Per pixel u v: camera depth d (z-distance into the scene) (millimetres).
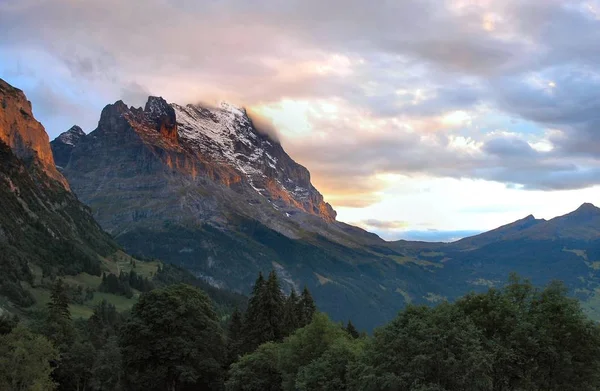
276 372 94312
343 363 74188
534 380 63938
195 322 107375
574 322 63812
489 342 63719
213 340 109375
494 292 72438
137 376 102250
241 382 94125
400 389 58125
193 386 109312
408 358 59500
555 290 69312
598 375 63812
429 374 58344
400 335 60438
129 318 106250
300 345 86562
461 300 73750
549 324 64625
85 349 119750
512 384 65062
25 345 82750
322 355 77375
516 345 63625
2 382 77875
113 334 176250
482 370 57594
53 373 112375
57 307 126688
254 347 121375
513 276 72750
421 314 65250
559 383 63562
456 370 56875
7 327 110250
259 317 124000
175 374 102312
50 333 120625
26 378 79562
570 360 62062
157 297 107312
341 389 71625
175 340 102375
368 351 65062
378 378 58719
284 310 127438
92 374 120375
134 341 103125
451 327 60969
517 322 65750
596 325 65562
